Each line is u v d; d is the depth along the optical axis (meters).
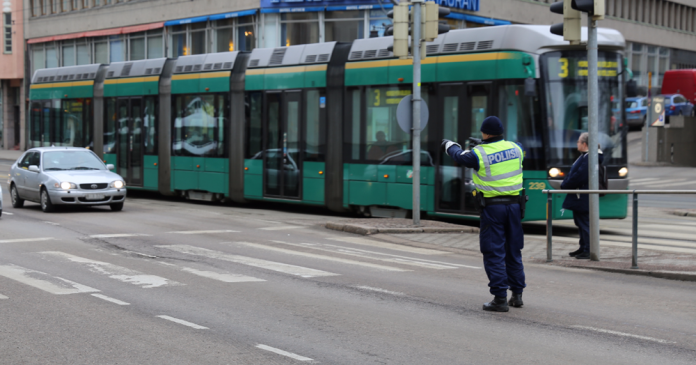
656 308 8.13
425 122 14.99
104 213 18.69
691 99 47.00
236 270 10.39
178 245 12.91
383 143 17.05
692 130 41.38
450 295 8.77
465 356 6.20
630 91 15.25
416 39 14.59
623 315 7.79
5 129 60.31
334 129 18.11
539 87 14.55
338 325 7.25
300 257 11.70
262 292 8.84
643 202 24.41
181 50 43.50
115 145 25.19
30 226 15.66
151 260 11.23
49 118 28.47
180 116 22.58
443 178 15.82
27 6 57.06
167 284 9.28
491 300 8.47
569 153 14.66
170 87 22.94
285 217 18.22
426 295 8.75
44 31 55.50
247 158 20.36
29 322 7.25
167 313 7.70
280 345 6.50
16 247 12.53
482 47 15.22
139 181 24.20
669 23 59.09
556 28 11.52
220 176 21.14
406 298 8.56
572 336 6.89
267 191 19.84
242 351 6.29
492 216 7.95
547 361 6.07
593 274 10.48
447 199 15.75
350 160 17.80
